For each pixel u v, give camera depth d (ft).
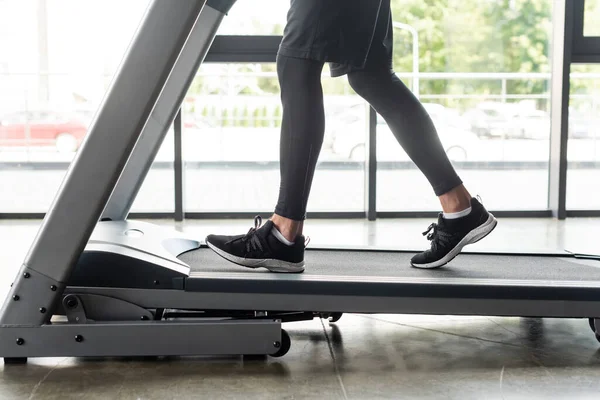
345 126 14.30
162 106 6.54
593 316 5.09
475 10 13.92
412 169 14.44
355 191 14.46
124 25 14.12
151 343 4.77
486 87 14.16
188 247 6.37
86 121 14.40
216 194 14.38
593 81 14.30
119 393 4.23
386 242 10.71
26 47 14.10
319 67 5.10
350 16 5.03
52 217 4.70
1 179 14.37
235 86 14.05
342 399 4.14
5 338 4.73
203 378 4.53
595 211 14.24
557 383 4.45
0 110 14.23
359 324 6.06
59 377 4.54
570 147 14.61
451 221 5.54
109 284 5.02
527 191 14.60
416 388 4.34
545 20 14.01
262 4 13.05
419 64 13.99
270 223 5.22
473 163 14.49
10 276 7.78
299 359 4.97
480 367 4.79
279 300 5.01
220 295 5.02
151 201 14.06
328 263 5.92
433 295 5.01
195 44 6.47
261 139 14.26
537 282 5.15
